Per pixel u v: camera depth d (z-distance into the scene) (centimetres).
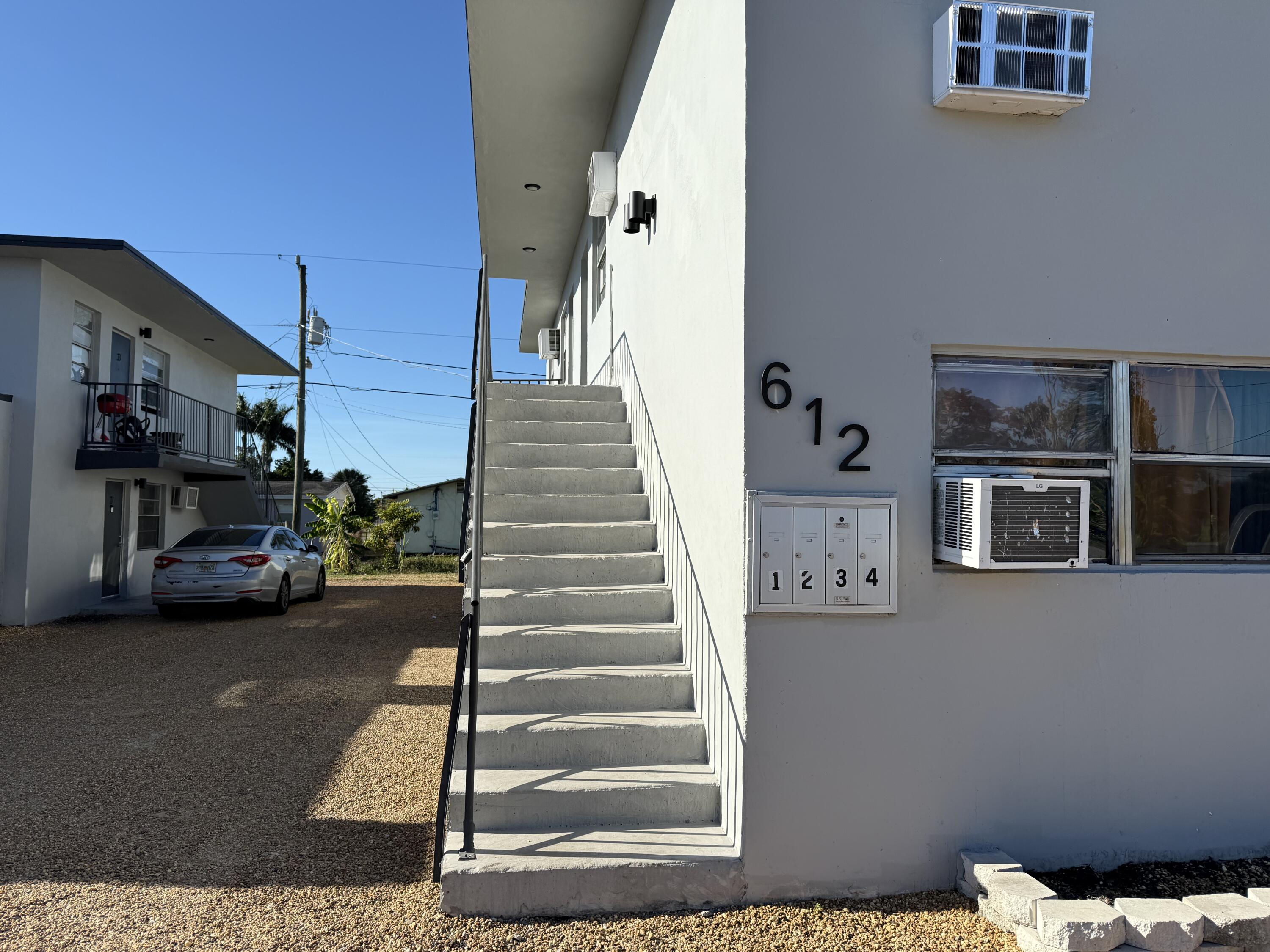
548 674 455
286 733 621
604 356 945
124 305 1438
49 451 1208
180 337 1702
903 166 381
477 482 398
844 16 380
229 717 669
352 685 788
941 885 369
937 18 387
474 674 360
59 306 1230
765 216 370
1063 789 379
